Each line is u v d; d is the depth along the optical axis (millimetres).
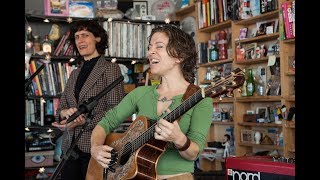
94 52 2965
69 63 4547
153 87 1901
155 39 1763
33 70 4422
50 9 4566
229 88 1563
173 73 1785
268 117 3850
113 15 4781
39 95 4414
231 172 2275
